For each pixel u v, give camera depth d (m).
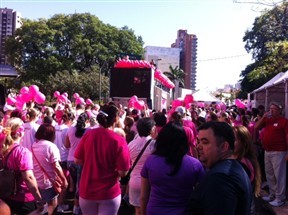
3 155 4.34
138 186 5.20
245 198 2.29
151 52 94.56
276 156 7.54
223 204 2.19
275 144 7.55
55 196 5.55
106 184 4.41
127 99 22.34
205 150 2.52
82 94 47.88
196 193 2.35
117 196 4.50
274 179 7.75
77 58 51.97
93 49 50.50
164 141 3.52
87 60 52.53
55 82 46.78
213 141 2.49
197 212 2.31
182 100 14.64
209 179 2.28
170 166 3.45
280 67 13.87
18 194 4.36
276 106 7.57
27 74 48.47
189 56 94.62
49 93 46.88
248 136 3.58
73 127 7.03
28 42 49.47
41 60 48.88
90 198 4.40
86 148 4.48
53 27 50.59
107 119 4.48
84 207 4.48
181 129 3.55
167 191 3.44
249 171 3.41
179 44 97.69
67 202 7.70
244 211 2.29
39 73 48.59
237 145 3.52
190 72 94.50
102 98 48.97
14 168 4.32
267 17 11.43
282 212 7.12
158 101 24.52
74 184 7.43
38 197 4.44
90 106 11.55
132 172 5.26
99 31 51.34
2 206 2.09
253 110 11.89
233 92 67.56
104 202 4.40
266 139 7.66
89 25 51.22
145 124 5.27
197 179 3.45
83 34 51.53
